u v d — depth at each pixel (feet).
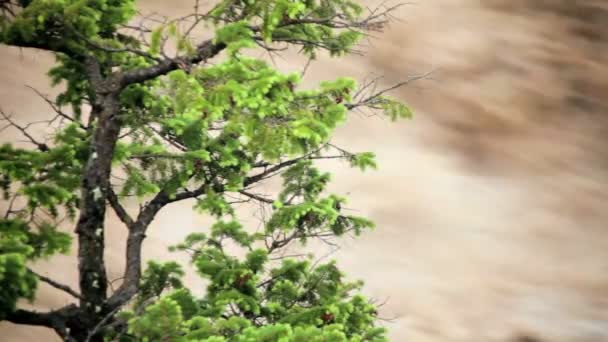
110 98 44.57
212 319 46.19
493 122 147.64
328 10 45.29
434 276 116.88
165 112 48.67
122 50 42.47
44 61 133.49
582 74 160.35
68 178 45.32
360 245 119.14
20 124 118.42
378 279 114.11
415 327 108.78
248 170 48.55
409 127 142.82
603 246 129.08
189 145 48.34
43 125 119.34
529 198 135.64
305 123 38.04
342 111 41.45
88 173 43.96
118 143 47.96
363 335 49.57
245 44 38.47
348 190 127.54
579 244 128.88
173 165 48.37
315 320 47.16
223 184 50.16
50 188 42.50
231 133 48.47
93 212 44.19
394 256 119.03
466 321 112.16
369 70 147.54
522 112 150.51
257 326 48.01
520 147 144.77
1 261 34.94
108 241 106.93
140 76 43.98
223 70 39.22
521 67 158.92
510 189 136.05
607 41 168.96
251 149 38.65
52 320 43.27
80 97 51.60
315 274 52.13
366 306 51.29
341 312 48.44
